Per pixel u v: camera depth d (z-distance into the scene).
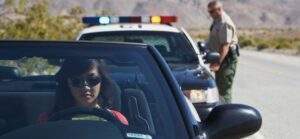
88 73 6.96
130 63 7.09
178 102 6.72
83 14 35.25
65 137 5.98
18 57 6.98
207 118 6.97
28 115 6.80
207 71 15.19
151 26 17.55
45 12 33.22
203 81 14.04
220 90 18.91
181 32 17.28
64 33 33.91
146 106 6.85
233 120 6.79
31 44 7.20
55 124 6.23
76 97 6.93
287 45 95.19
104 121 6.37
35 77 7.66
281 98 26.56
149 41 17.03
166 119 6.56
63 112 6.69
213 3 18.58
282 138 17.73
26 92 7.43
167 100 6.76
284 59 60.22
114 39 17.09
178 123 6.50
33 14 32.88
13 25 32.44
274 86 31.66
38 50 7.09
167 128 6.46
